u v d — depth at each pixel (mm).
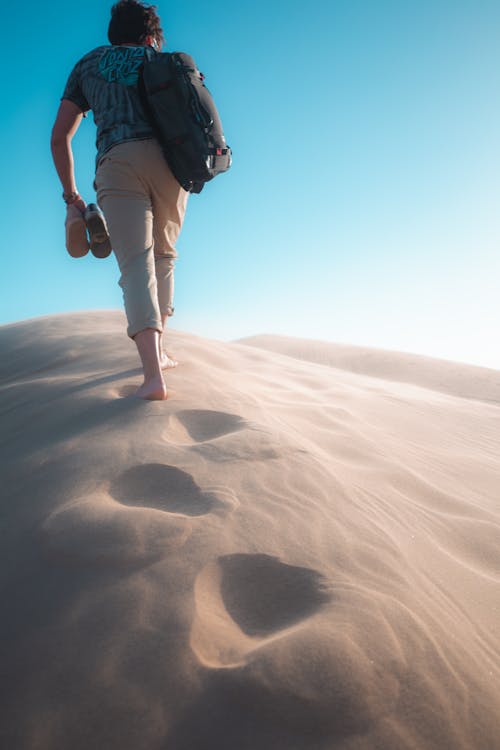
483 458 2717
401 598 1112
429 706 873
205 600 1052
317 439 2143
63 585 1091
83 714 849
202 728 819
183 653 925
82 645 956
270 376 3863
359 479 1765
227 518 1277
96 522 1230
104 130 2074
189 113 2012
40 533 1237
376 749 801
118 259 2115
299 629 974
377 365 11164
